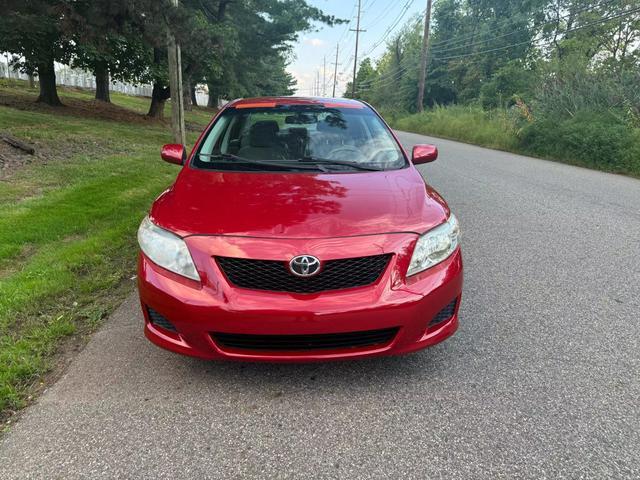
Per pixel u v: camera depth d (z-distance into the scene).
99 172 8.52
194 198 2.86
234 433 2.31
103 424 2.37
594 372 2.82
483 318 3.52
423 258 2.55
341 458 2.15
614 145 13.00
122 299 3.81
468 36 47.44
